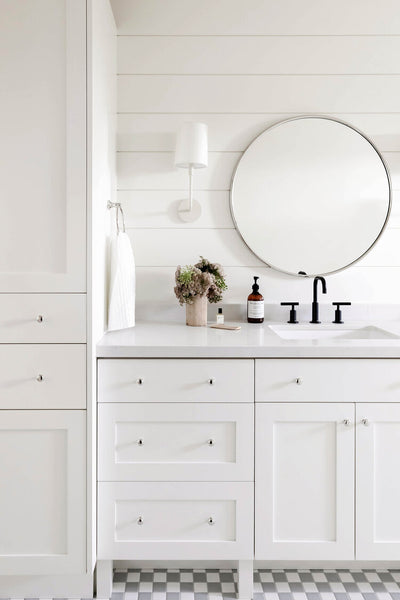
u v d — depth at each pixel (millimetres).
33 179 1713
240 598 1851
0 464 1755
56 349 1731
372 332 2268
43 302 1723
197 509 1822
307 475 1814
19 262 1729
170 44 2412
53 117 1706
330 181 2430
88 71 1696
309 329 2289
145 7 2404
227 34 2414
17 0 1701
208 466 1806
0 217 1722
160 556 1821
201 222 2445
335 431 1808
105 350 1774
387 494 1821
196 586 1926
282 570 2035
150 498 1808
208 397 1797
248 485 1812
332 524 1823
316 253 2445
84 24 1695
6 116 1707
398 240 2445
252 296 2361
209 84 2418
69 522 1759
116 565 2055
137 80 2412
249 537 1816
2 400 1733
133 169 2430
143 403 1796
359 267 2430
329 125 2422
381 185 2432
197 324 2264
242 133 2432
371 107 2428
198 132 2250
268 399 1800
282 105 2426
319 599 1846
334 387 1798
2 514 1761
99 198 1863
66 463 1755
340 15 2412
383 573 2018
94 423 1758
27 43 1702
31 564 1766
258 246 2439
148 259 2443
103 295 1967
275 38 2414
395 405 1800
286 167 2430
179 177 2438
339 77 2422
